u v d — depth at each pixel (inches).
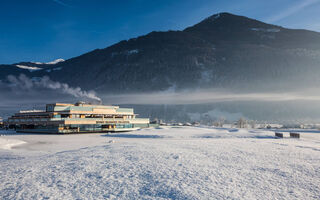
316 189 456.1
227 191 443.5
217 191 442.9
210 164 649.6
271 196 422.0
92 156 787.4
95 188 469.7
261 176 539.8
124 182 501.4
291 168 610.2
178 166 622.2
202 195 423.8
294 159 727.7
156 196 426.0
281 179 518.9
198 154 807.1
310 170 589.0
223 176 536.7
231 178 522.9
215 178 520.7
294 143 1366.9
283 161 695.7
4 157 976.9
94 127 3595.0
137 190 456.1
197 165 634.8
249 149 954.7
